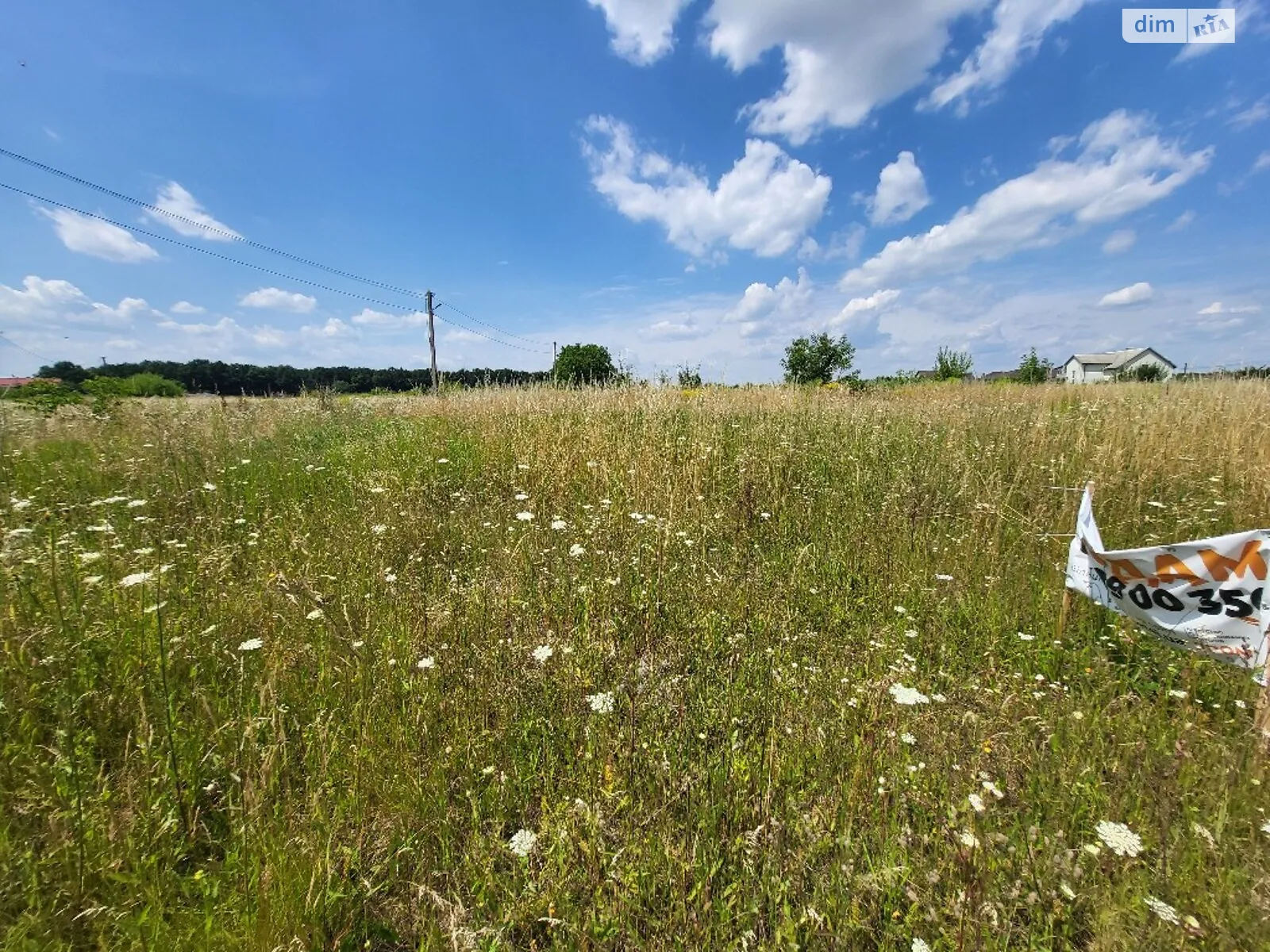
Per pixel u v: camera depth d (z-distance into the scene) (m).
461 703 2.31
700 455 5.90
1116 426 5.76
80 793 1.66
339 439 8.12
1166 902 1.51
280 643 2.53
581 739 2.14
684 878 1.52
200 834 1.73
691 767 1.92
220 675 2.38
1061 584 3.44
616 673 2.51
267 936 1.36
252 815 1.63
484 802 1.90
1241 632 2.14
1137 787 1.91
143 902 1.48
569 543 3.96
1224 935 1.38
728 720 2.21
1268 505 4.11
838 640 2.99
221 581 3.16
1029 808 1.85
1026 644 2.95
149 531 3.80
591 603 3.15
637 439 6.50
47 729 2.00
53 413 7.02
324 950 1.43
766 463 5.70
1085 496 2.79
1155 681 2.62
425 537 4.14
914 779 1.90
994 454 5.63
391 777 1.93
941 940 1.39
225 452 6.21
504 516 4.69
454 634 2.81
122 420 6.69
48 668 2.15
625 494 5.08
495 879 1.60
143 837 1.64
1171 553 2.19
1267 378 8.01
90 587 2.70
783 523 4.61
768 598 3.38
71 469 5.12
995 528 4.10
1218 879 1.57
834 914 1.44
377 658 2.54
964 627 3.16
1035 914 1.48
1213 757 2.03
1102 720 2.28
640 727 2.13
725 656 2.81
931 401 8.98
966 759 2.02
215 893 1.49
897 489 4.86
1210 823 1.75
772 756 1.94
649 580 3.44
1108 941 1.38
